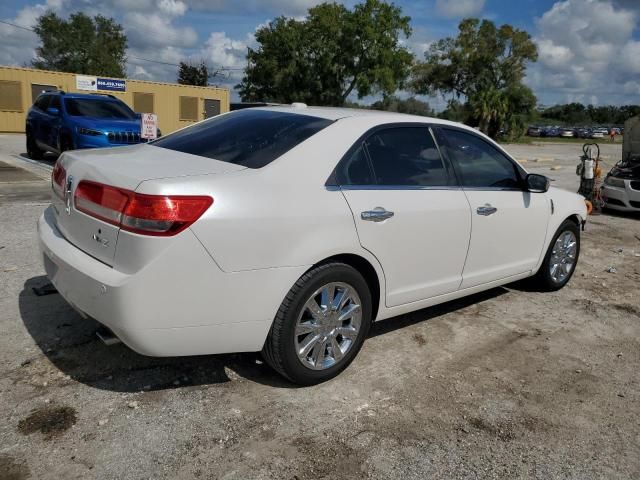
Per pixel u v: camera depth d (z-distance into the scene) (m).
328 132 3.38
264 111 3.92
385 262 3.51
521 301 5.13
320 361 3.30
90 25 64.75
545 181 4.53
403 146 3.76
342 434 2.89
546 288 5.39
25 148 18.08
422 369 3.66
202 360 3.55
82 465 2.53
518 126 50.88
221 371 3.43
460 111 54.00
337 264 3.22
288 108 3.95
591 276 6.11
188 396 3.14
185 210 2.67
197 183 2.77
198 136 3.70
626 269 6.50
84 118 11.64
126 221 2.67
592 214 10.30
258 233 2.86
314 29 49.00
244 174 2.97
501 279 4.63
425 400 3.28
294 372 3.19
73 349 3.55
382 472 2.63
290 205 2.99
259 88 54.19
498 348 4.07
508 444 2.92
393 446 2.83
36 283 4.60
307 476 2.57
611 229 8.93
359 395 3.28
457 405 3.25
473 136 4.34
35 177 10.82
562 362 3.91
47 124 12.69
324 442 2.81
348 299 3.38
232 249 2.79
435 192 3.83
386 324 4.38
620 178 10.11
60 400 3.00
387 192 3.51
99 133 11.15
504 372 3.70
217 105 33.47
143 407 3.00
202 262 2.73
